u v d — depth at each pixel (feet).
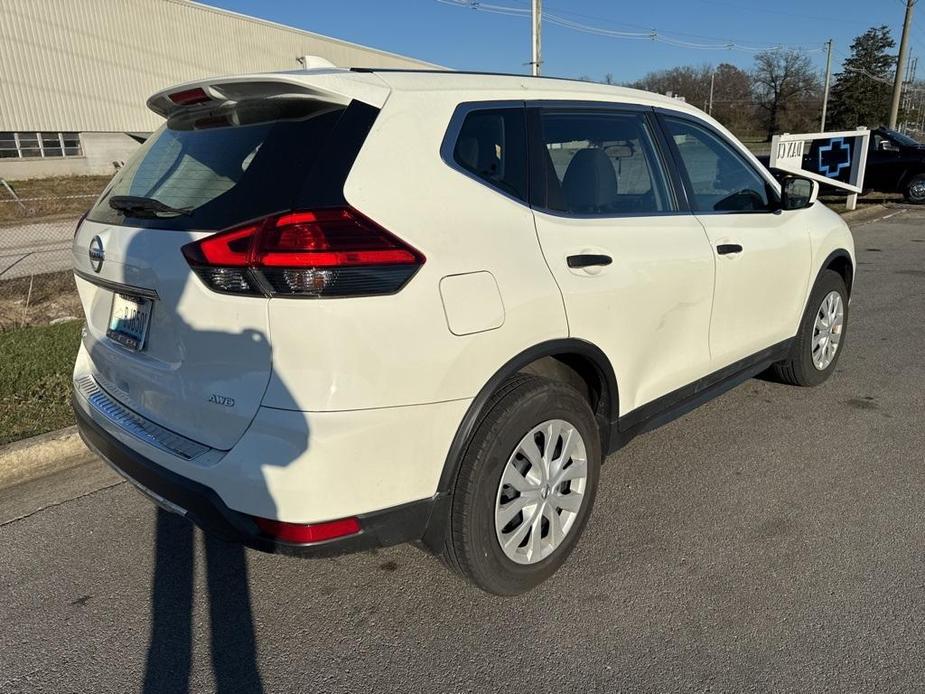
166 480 7.73
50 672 8.05
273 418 6.96
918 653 7.98
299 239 6.76
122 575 9.82
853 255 16.25
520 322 8.11
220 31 127.75
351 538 7.34
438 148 7.89
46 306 26.99
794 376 15.70
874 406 15.24
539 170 9.00
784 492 11.68
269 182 7.21
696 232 11.09
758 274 12.56
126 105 114.93
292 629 8.72
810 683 7.59
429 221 7.48
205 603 9.24
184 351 7.59
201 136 8.55
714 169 12.18
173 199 8.08
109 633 8.68
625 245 9.70
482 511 8.13
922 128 329.52
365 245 6.95
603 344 9.35
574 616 8.79
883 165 59.98
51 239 37.78
